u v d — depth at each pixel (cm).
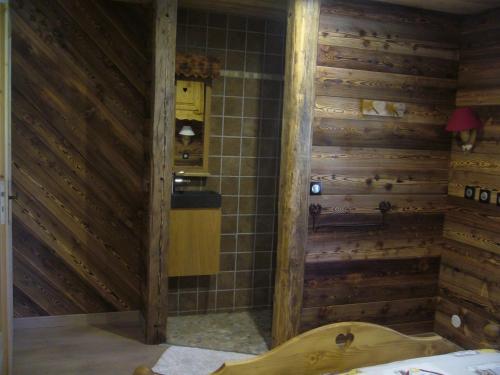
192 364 308
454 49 334
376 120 320
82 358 308
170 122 312
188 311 391
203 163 375
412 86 326
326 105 307
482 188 314
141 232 364
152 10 324
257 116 387
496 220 303
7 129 256
